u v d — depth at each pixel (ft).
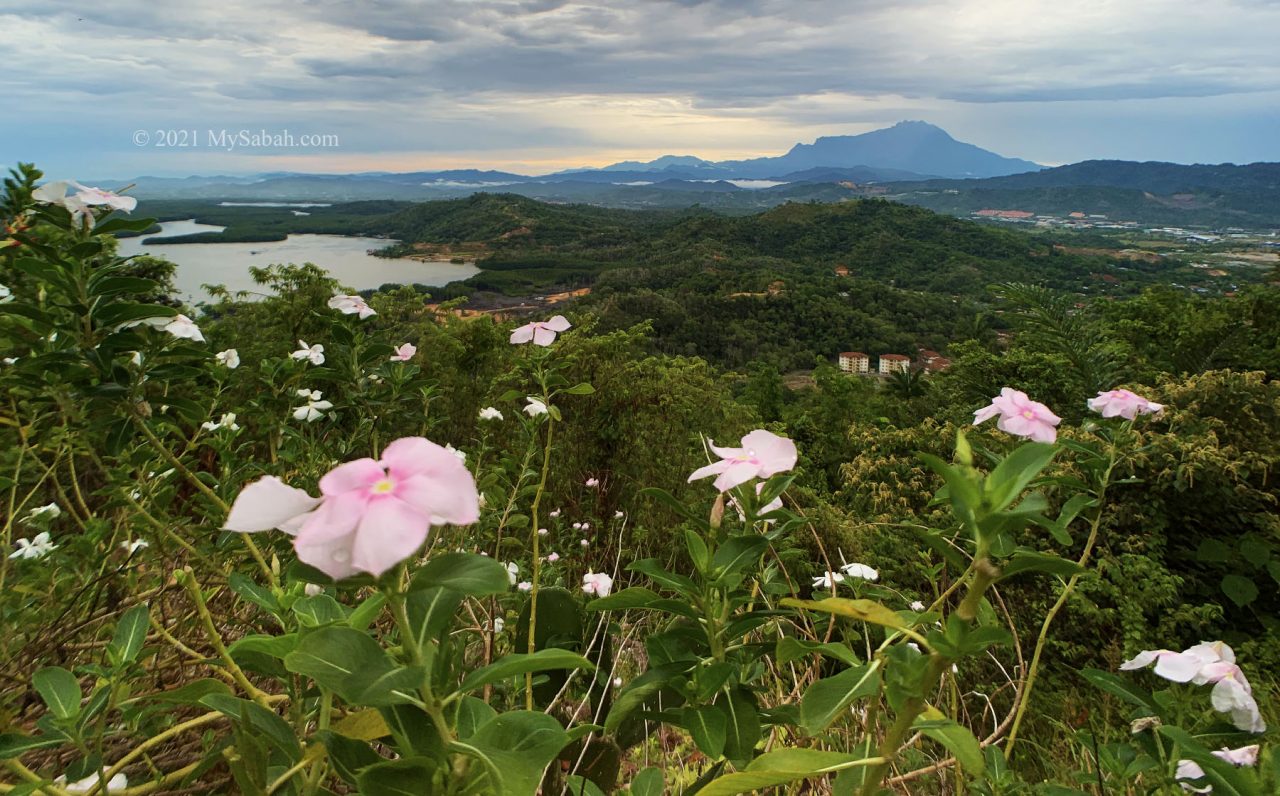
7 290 1.73
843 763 0.76
